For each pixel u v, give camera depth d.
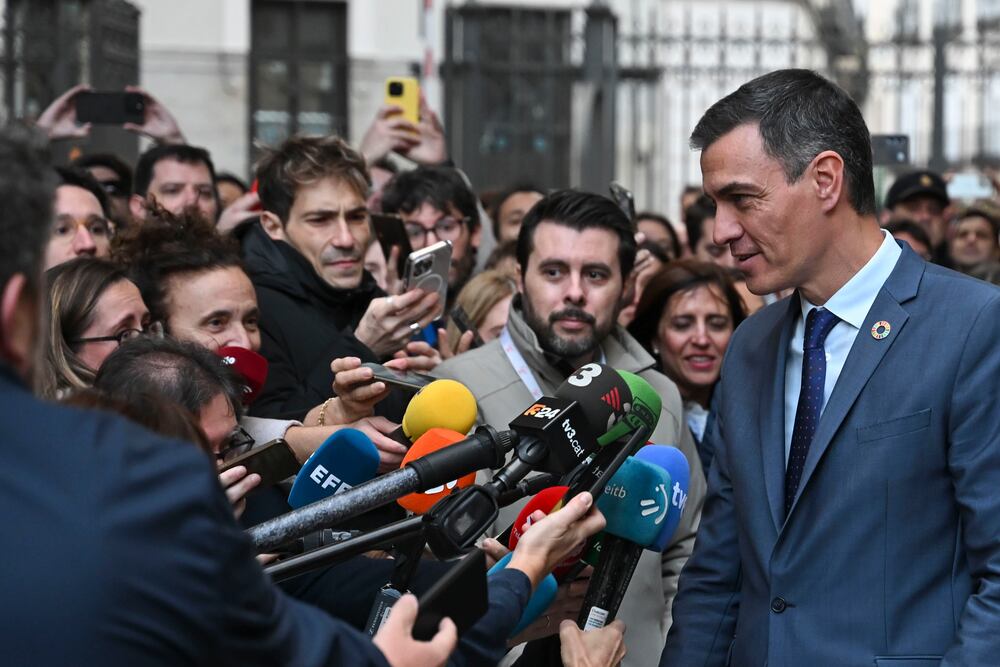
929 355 2.81
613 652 2.88
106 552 1.61
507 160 12.20
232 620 1.71
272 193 4.46
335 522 2.25
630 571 2.93
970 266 8.27
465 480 2.89
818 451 2.86
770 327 3.13
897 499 2.80
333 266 4.38
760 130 2.85
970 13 17.95
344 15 14.16
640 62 14.54
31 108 10.95
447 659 2.13
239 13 13.91
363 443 2.70
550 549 2.44
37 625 1.58
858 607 2.81
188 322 3.74
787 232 2.86
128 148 7.24
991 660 2.63
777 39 13.30
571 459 2.52
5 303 1.64
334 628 1.91
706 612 3.18
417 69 13.28
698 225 7.25
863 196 2.90
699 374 5.01
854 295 2.91
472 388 3.89
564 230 3.86
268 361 4.16
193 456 1.73
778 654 2.87
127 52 11.22
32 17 10.94
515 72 12.17
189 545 1.66
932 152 13.31
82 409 1.74
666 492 2.90
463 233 6.05
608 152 11.96
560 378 3.92
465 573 2.14
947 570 2.80
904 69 14.62
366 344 3.92
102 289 3.37
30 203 1.66
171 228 3.90
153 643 1.62
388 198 6.07
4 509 1.62
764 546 2.95
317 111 13.32
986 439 2.74
